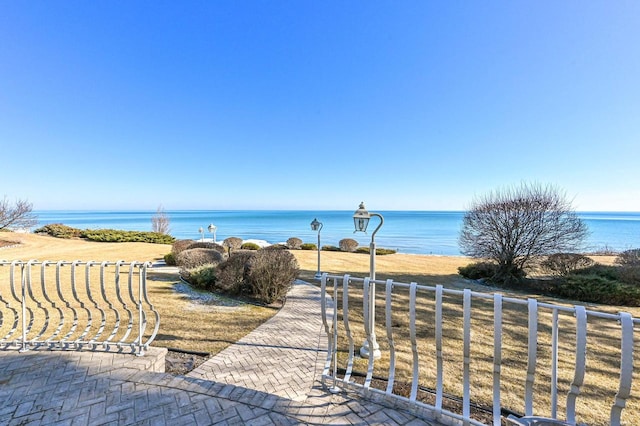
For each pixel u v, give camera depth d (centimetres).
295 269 690
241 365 315
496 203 1011
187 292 692
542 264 930
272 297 622
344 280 221
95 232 2220
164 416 182
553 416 145
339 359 337
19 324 418
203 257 870
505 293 848
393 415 182
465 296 164
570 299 781
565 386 287
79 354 264
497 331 153
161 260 1296
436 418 174
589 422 231
